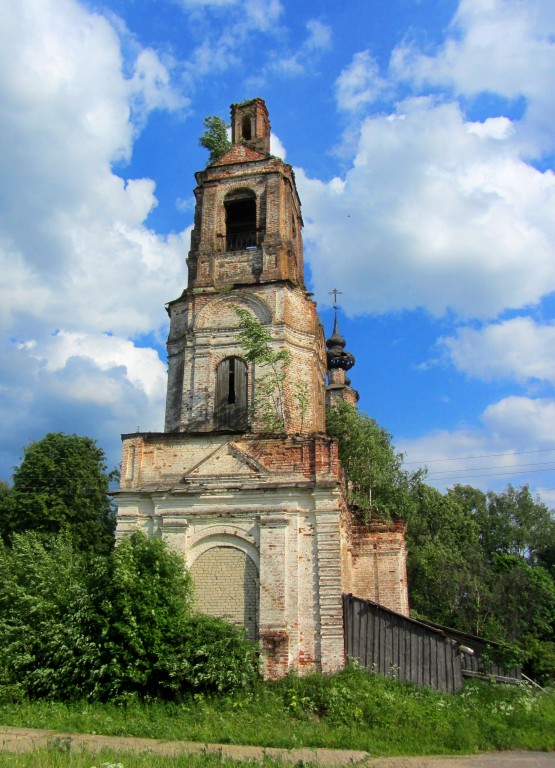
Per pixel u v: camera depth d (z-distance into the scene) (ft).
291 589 71.97
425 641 71.61
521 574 151.12
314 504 75.10
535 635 132.36
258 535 74.84
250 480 76.89
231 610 72.95
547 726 59.21
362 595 100.73
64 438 131.34
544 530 206.90
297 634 70.54
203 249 95.76
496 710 62.03
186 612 68.39
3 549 87.86
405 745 52.95
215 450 79.25
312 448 77.56
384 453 116.06
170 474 79.82
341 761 45.62
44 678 63.87
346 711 60.29
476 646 81.76
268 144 108.78
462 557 163.94
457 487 220.23
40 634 67.15
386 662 71.46
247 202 101.71
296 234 105.40
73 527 122.93
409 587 154.30
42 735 51.39
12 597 72.69
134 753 43.88
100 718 57.31
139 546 69.92
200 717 58.85
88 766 37.76
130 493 78.33
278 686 66.28
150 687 64.39
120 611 65.26
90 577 69.05
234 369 88.89
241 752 47.98
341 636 69.67
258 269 93.61
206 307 91.56
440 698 66.28
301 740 52.90
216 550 75.46
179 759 41.70
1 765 37.06
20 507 121.60
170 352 93.15
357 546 103.50
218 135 115.34
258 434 79.25
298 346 90.07
